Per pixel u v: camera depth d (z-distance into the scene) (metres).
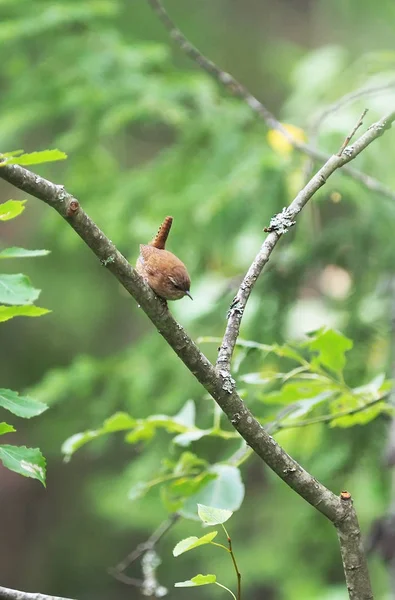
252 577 13.95
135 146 17.30
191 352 4.59
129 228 11.10
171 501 6.55
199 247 10.73
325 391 6.52
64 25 12.05
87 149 11.70
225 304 10.09
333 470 8.66
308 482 4.75
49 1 11.95
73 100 11.28
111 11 11.68
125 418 6.50
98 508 15.69
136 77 11.58
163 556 16.12
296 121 12.23
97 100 11.33
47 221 12.12
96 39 12.16
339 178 9.91
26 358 18.42
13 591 4.78
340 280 10.92
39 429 13.36
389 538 8.59
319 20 18.72
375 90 8.67
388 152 10.57
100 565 19.45
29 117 11.47
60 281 17.42
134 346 11.45
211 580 4.38
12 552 22.02
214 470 6.28
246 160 10.44
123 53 11.84
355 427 8.72
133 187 11.38
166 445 10.30
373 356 9.48
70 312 17.55
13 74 12.70
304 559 13.98
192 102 12.38
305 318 11.45
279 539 14.26
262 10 18.56
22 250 4.35
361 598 4.84
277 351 6.45
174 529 14.52
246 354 6.44
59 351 18.55
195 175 11.25
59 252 16.12
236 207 10.26
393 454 8.40
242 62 16.78
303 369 6.52
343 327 9.42
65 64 12.06
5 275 4.45
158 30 15.04
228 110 11.65
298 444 9.21
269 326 9.48
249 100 8.45
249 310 9.70
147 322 18.30
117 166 12.88
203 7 16.53
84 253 16.19
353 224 9.91
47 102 11.57
